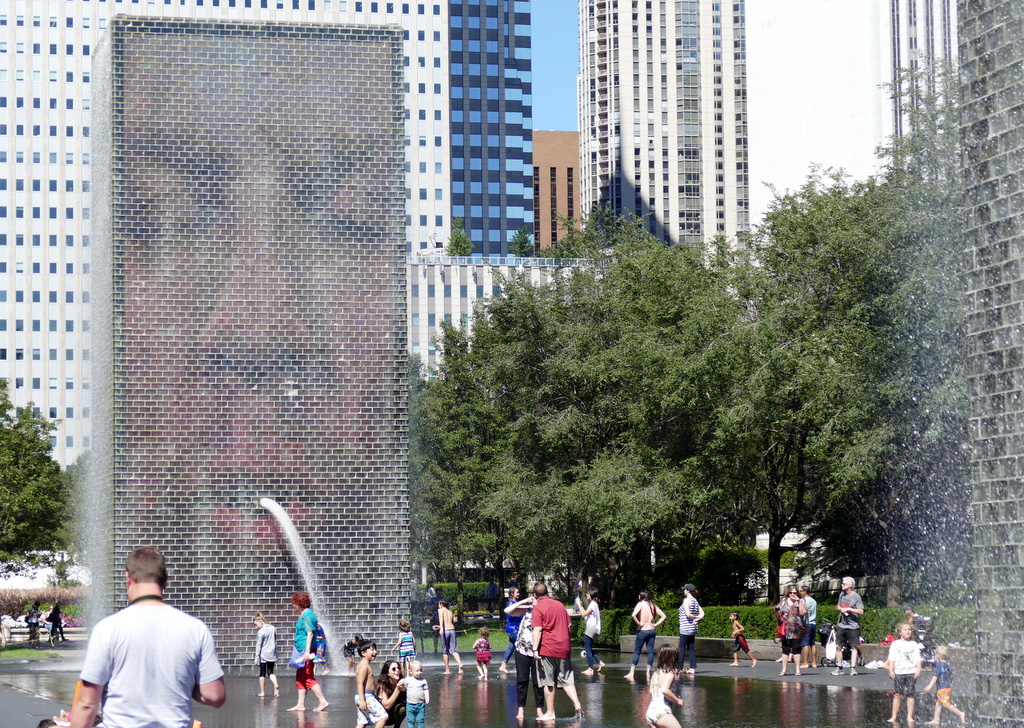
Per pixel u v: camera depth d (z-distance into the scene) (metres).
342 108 35.19
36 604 59.50
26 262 170.50
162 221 34.03
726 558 49.66
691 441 46.53
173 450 33.38
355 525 33.91
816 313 41.03
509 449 56.97
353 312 34.56
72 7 172.12
